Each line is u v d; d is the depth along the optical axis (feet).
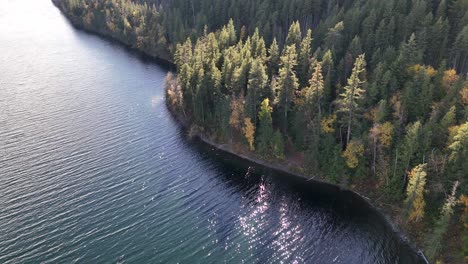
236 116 262.88
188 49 361.51
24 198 224.33
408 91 221.46
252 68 254.68
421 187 188.14
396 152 208.23
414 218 199.31
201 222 211.82
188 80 308.19
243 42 392.06
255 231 205.98
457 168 187.32
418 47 264.11
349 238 201.46
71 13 644.27
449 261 178.19
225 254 190.60
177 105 325.01
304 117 242.99
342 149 240.73
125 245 194.70
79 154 268.62
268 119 250.57
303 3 375.45
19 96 355.15
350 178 234.79
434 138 204.54
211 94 290.97
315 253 191.93
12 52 479.82
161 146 283.79
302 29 382.01
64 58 466.29
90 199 226.17
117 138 291.58
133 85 391.04
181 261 185.98
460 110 208.23
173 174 252.83
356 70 218.18
